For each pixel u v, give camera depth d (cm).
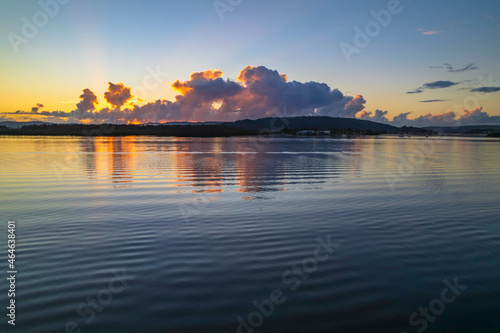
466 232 826
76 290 511
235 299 488
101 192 1297
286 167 2247
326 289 523
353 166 2358
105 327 418
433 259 651
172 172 1922
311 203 1130
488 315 456
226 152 3725
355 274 579
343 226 866
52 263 612
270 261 632
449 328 427
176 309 459
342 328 423
